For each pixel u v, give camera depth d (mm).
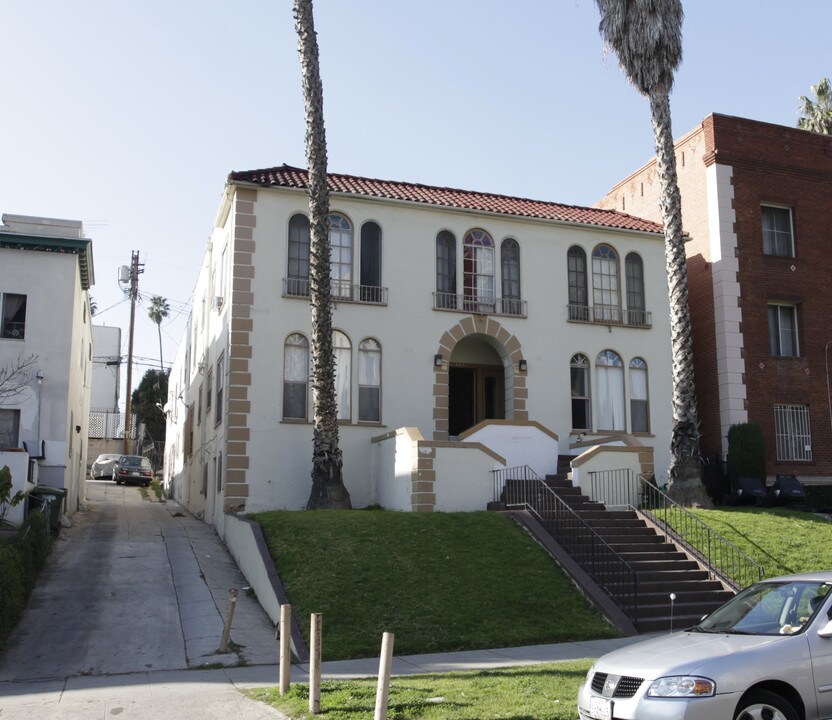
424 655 12297
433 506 18750
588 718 7723
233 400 20672
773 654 7348
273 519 17109
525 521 17547
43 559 16891
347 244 22781
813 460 26203
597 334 24766
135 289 48562
